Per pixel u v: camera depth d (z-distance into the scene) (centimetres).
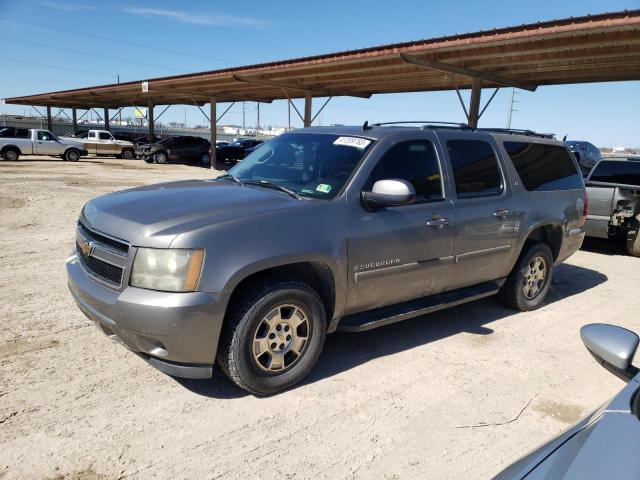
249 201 363
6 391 349
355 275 385
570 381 406
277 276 353
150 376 380
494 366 427
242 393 362
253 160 482
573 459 165
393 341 468
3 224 932
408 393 374
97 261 351
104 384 365
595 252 936
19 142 2773
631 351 219
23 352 408
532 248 550
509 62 1489
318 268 374
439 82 2120
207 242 317
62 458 285
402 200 369
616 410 189
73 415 325
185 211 343
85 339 438
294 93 2911
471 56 1402
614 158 929
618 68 1563
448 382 394
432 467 294
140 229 325
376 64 1677
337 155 419
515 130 577
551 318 552
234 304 337
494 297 609
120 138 4166
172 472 278
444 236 443
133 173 2303
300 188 404
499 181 510
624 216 902
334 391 371
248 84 2567
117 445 298
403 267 416
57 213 1078
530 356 450
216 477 276
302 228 354
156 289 314
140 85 3048
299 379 371
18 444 294
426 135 453
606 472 156
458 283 478
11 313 489
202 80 2436
